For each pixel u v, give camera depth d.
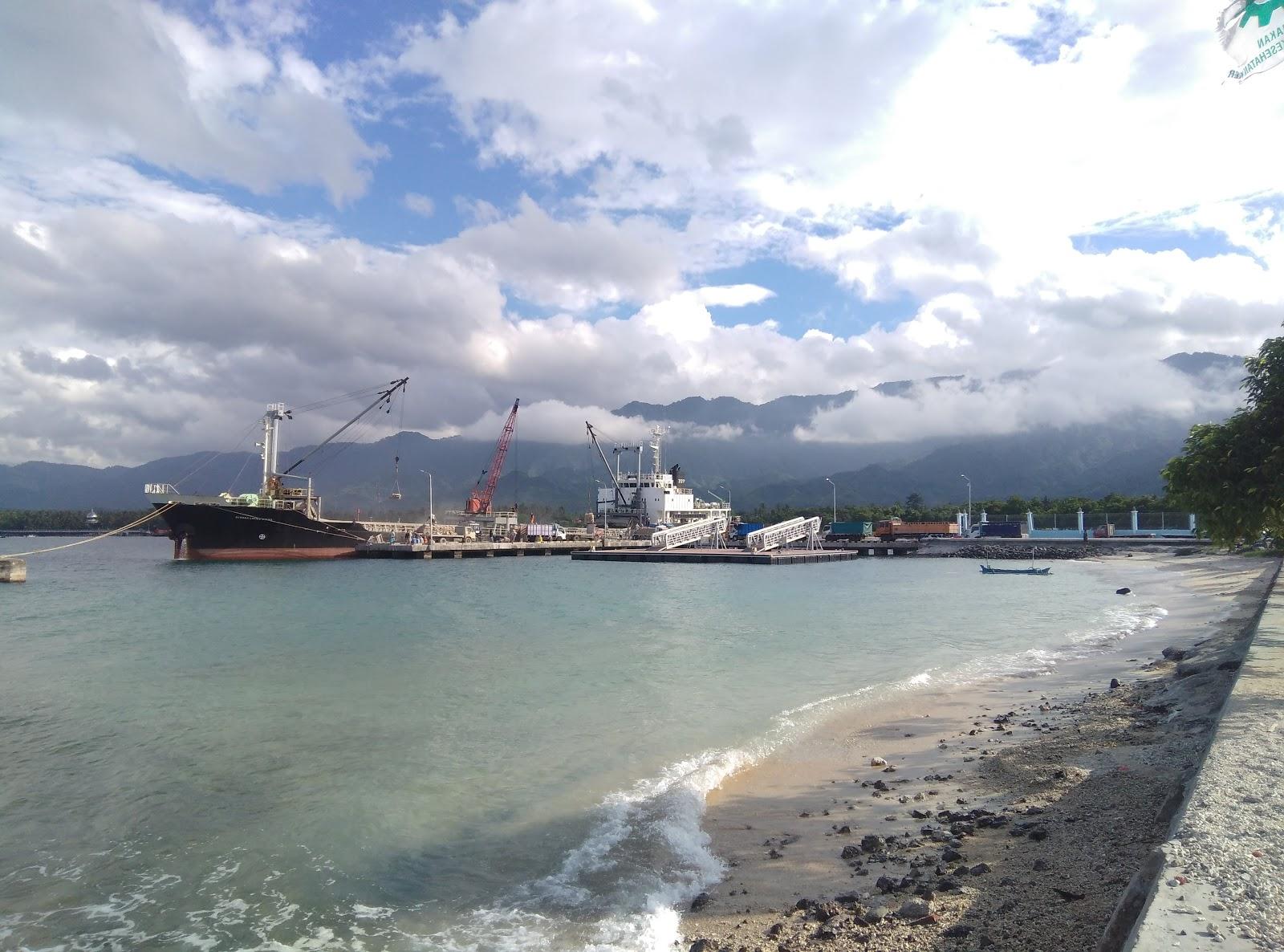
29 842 12.09
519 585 70.06
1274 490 15.73
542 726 18.67
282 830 12.48
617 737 17.69
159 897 10.31
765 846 11.46
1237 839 6.55
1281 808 7.26
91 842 12.09
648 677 25.05
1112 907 7.49
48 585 67.94
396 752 16.62
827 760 15.86
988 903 8.30
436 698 21.86
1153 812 10.16
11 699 22.12
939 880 9.21
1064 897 8.05
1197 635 29.64
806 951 7.89
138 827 12.67
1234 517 16.41
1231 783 8.01
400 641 33.62
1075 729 16.44
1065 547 117.56
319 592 61.94
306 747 17.11
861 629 37.84
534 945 8.91
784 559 104.75
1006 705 20.20
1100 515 144.00
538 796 13.87
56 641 34.31
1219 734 9.89
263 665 27.52
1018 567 94.44
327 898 10.23
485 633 36.66
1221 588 51.06
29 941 9.27
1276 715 10.66
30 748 17.11
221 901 10.19
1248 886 5.66
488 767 15.53
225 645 32.78
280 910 9.95
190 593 60.25
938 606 49.28
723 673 25.70
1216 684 17.34
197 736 18.05
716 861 11.01
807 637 34.62
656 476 169.50
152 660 28.86
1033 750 15.11
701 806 13.36
